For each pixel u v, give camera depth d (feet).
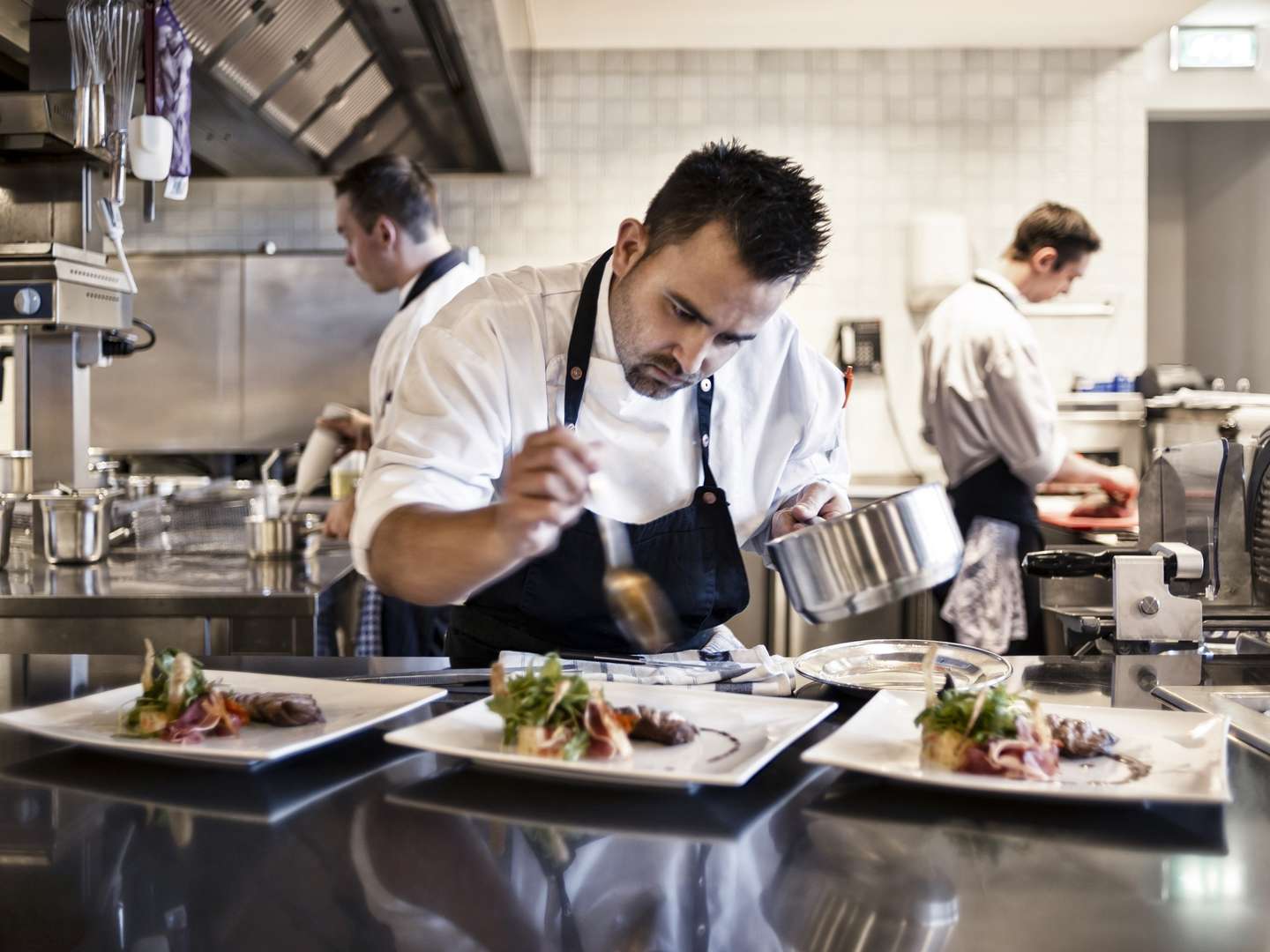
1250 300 17.69
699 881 2.56
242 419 15.43
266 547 8.91
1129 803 3.04
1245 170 17.78
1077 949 2.23
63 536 8.52
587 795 3.13
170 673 3.51
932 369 10.69
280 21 9.20
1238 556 5.43
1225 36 15.70
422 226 9.86
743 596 4.89
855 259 15.98
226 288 15.34
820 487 5.04
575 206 16.08
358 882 2.55
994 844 2.77
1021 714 3.22
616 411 4.65
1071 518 11.57
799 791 3.16
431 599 3.73
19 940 2.28
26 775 3.31
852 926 2.33
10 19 8.25
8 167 8.67
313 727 3.66
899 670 4.58
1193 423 12.62
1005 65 15.80
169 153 7.09
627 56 15.98
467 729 3.52
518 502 3.15
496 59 9.71
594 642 4.79
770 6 14.28
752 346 4.98
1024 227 10.84
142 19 7.19
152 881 2.56
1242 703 4.06
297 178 14.48
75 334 9.16
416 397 4.47
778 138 15.93
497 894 2.49
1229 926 2.33
